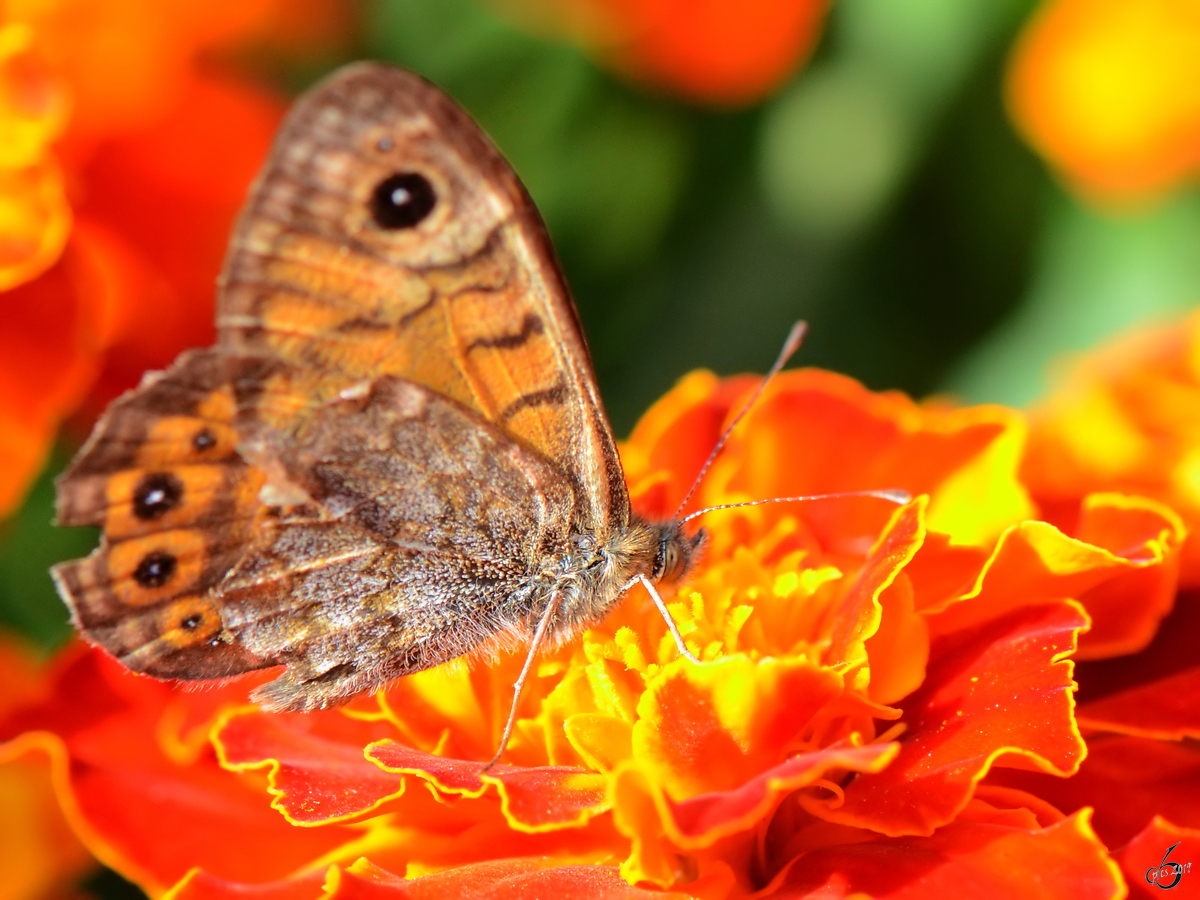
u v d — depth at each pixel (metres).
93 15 0.19
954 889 0.16
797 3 0.21
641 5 0.21
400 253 0.17
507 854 0.17
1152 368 0.19
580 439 0.17
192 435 0.17
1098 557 0.16
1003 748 0.16
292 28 0.20
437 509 0.17
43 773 0.18
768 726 0.16
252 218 0.17
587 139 0.22
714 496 0.18
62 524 0.17
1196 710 0.17
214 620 0.17
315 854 0.17
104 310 0.19
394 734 0.17
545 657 0.17
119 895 0.19
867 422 0.18
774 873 0.16
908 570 0.17
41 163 0.19
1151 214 0.22
